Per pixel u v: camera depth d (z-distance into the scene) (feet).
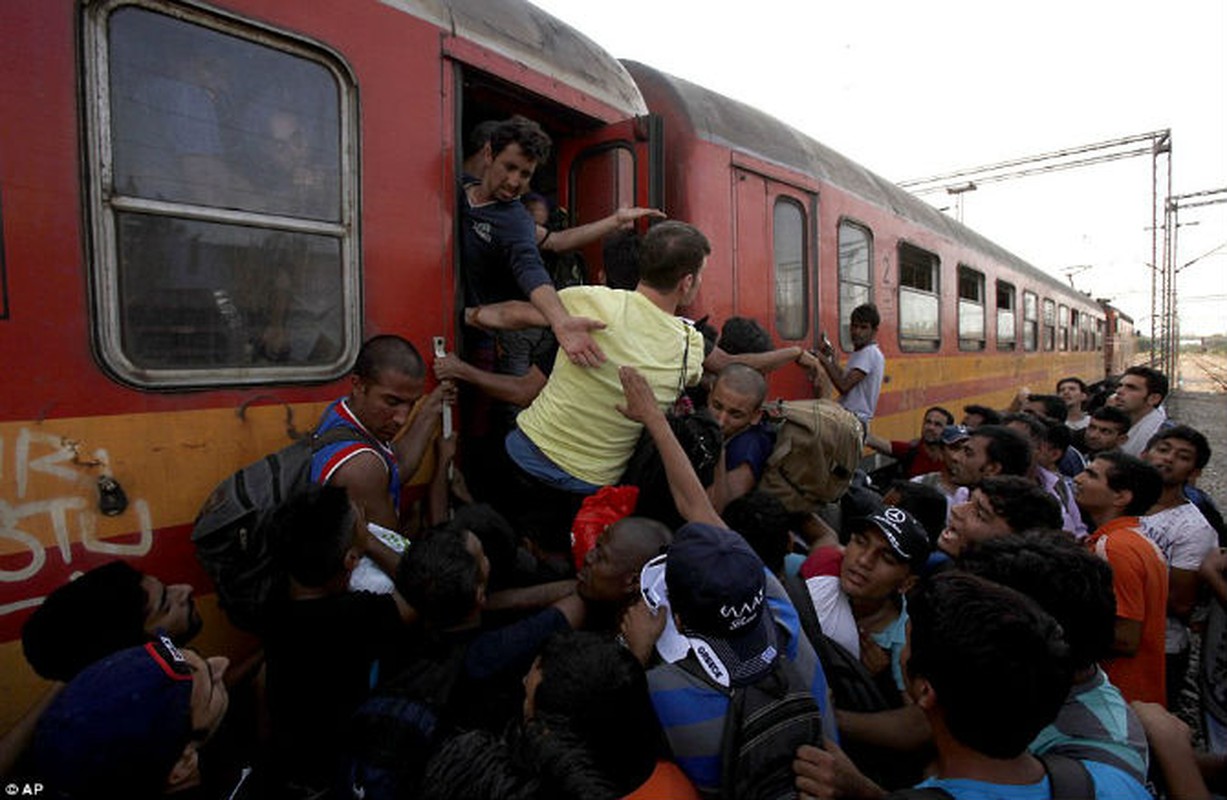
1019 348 34.19
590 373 7.11
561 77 9.51
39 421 5.32
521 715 5.22
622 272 8.89
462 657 5.75
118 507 5.72
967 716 4.01
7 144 5.17
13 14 5.20
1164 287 63.52
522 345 9.48
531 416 7.64
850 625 7.07
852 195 17.57
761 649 5.14
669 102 12.42
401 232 7.64
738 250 13.25
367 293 7.35
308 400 6.93
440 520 7.87
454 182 8.17
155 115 5.89
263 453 6.60
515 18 9.15
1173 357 76.33
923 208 23.36
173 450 6.03
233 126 6.36
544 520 7.89
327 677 5.65
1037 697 3.87
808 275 15.61
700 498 6.42
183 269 6.08
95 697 3.98
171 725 4.10
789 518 8.61
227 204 6.32
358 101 7.23
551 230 10.32
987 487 7.97
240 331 6.44
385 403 6.48
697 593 4.97
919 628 4.36
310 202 6.91
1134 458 8.97
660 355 7.20
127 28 5.73
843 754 5.16
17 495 5.23
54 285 5.39
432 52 7.91
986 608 4.10
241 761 6.52
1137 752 4.82
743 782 4.76
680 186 12.12
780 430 8.91
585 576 6.33
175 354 6.04
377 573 6.40
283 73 6.70
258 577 5.95
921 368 22.39
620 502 7.04
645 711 4.64
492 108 9.96
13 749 4.77
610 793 3.91
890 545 6.58
